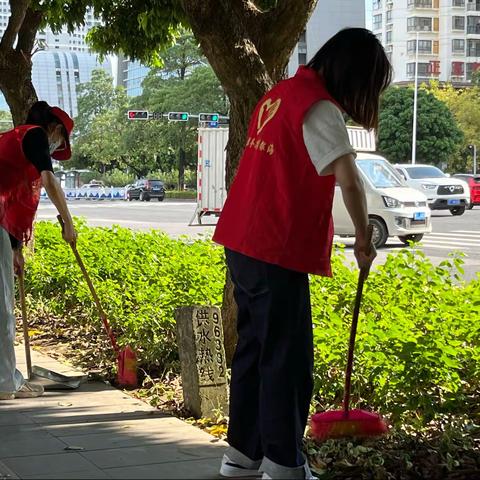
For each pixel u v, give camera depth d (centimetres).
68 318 834
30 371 583
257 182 354
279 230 349
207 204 2611
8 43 1062
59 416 499
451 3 12125
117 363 608
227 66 566
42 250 1046
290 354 352
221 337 511
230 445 386
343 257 781
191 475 388
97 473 390
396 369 495
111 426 476
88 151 7725
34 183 535
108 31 1138
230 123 590
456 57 12200
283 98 353
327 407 516
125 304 776
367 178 1761
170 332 667
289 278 351
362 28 358
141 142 6231
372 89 355
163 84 5962
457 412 492
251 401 381
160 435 457
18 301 922
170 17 1028
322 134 338
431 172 2741
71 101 12938
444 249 1655
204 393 502
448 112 5928
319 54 359
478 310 563
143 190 5738
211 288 709
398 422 478
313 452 420
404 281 655
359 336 528
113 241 1023
